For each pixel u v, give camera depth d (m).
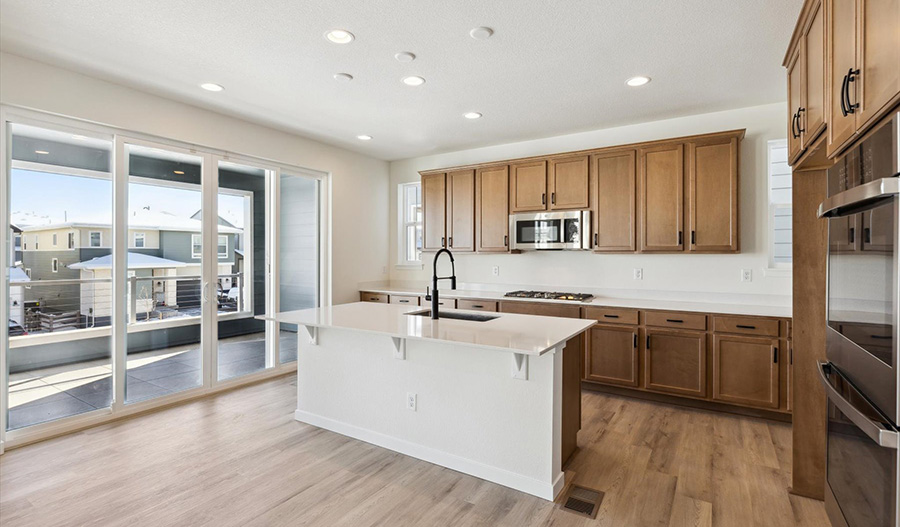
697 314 3.49
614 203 4.02
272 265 4.42
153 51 2.72
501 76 3.10
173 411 3.45
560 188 4.30
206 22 2.39
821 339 2.22
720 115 3.82
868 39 1.21
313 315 3.04
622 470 2.55
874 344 1.20
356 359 2.98
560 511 2.15
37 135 2.92
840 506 1.52
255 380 4.24
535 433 2.31
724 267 3.83
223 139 3.91
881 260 1.15
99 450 2.76
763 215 3.66
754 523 2.05
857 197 1.19
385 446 2.84
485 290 5.12
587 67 2.95
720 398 3.42
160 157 3.55
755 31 2.46
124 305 3.33
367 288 5.47
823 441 2.23
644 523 2.05
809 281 2.23
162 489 2.32
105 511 2.11
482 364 2.47
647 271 4.18
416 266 5.63
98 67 2.94
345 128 4.33
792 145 2.15
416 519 2.08
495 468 2.43
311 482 2.41
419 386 2.70
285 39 2.58
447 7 2.25
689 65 2.91
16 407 2.84
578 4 2.21
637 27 2.43
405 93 3.42
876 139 1.15
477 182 4.82
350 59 2.84
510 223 4.58
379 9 2.27
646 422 3.28
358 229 5.34
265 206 4.37
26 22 2.38
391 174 5.84
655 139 4.11
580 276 4.53
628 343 3.76
